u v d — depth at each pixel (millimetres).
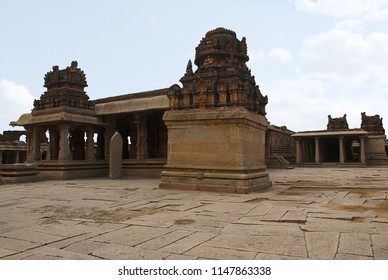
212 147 14188
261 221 7480
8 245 5836
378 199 10688
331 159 51812
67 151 22219
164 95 22812
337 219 7465
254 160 14992
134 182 18953
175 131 15156
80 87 24250
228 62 15695
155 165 23031
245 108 14141
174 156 15102
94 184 17766
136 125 23984
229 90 14125
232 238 6023
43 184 18312
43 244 5859
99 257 5066
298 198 11312
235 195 12445
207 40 16125
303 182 18047
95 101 26062
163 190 14359
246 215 8250
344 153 46094
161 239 6055
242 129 13703
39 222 7844
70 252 5344
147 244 5734
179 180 14766
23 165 19781
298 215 8023
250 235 6207
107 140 25109
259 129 15977
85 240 6098
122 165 24172
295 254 4988
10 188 16266
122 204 10500
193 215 8398
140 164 23500
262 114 16766
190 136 14750
